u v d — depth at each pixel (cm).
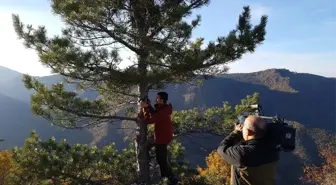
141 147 880
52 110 841
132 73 764
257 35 755
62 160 833
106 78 775
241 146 333
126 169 929
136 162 954
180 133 926
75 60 715
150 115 793
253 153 324
